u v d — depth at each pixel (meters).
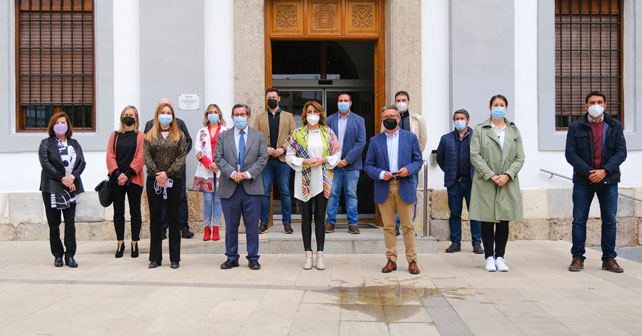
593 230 8.88
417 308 4.91
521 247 8.21
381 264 6.94
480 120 8.79
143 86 8.55
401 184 6.35
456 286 5.76
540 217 8.82
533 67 8.92
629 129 9.09
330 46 10.04
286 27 9.12
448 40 8.90
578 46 9.23
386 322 4.48
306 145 6.58
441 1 8.91
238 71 8.64
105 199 7.05
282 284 5.79
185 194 8.18
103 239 8.54
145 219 8.51
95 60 8.64
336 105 10.09
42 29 8.79
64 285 5.64
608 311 4.81
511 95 8.84
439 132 8.87
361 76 10.05
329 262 7.04
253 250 6.58
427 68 8.89
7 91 8.57
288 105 10.05
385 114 6.39
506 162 6.47
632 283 5.90
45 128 8.80
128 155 7.07
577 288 5.68
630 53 9.09
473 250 7.88
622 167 8.95
